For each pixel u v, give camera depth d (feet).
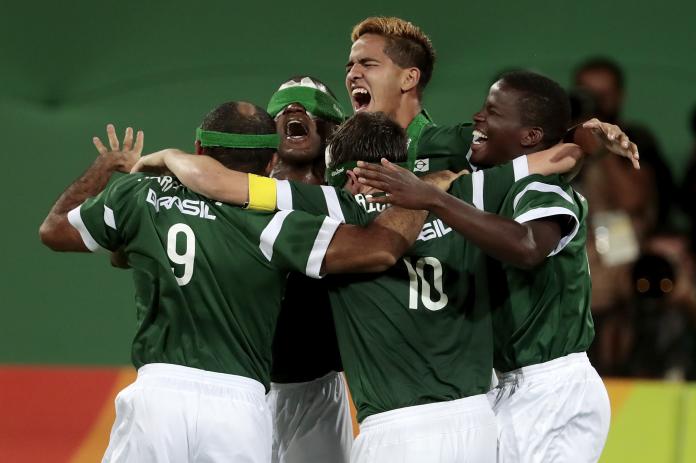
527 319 44.68
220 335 42.65
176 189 43.70
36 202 95.14
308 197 43.16
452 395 41.86
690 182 86.17
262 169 44.39
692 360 79.66
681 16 98.02
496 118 46.65
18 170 95.81
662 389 62.59
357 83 54.39
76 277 93.20
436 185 43.68
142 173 44.80
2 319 91.91
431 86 98.07
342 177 44.19
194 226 42.78
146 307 43.04
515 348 44.96
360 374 42.68
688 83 96.89
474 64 98.84
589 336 45.88
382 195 43.78
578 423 44.60
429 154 52.90
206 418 41.70
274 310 43.75
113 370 66.39
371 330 42.47
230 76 99.60
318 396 51.49
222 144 43.50
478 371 42.52
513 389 45.11
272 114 52.03
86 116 98.32
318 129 51.83
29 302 92.48
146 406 41.81
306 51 99.91
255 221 42.50
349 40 99.71
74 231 43.86
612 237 81.61
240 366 42.86
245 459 41.98
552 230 41.65
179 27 100.37
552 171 44.06
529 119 46.14
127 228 43.39
